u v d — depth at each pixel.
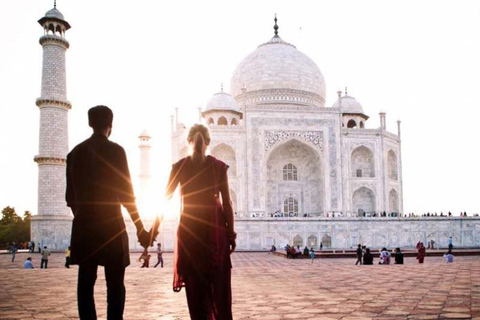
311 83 99.75
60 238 64.62
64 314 11.29
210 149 82.88
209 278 6.86
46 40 67.38
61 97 67.31
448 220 68.69
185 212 7.06
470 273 22.33
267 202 87.88
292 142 86.00
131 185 7.37
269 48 103.19
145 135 89.56
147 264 35.41
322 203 84.25
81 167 7.27
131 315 10.97
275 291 15.87
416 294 14.34
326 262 39.25
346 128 86.69
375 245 66.56
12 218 120.56
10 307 12.55
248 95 98.75
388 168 93.19
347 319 10.06
